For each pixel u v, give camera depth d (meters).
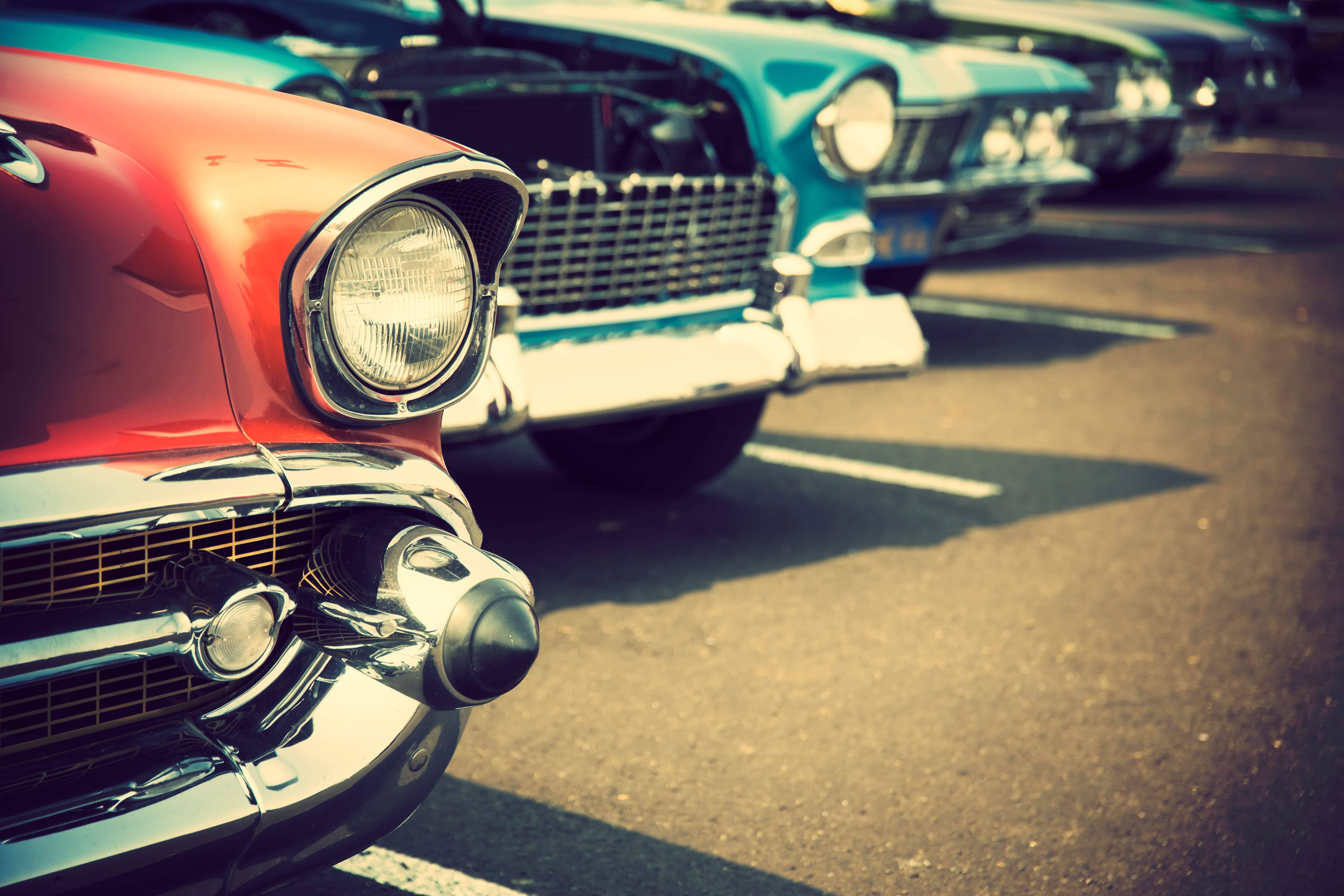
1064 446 4.51
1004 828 2.23
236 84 1.88
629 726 2.53
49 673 1.25
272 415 1.42
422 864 2.07
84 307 1.31
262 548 1.47
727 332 3.04
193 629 1.32
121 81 1.58
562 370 2.74
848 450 4.41
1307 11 18.09
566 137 3.22
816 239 3.18
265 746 1.39
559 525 3.57
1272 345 6.05
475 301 1.55
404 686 1.44
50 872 1.20
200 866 1.31
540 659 2.78
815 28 4.24
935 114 5.17
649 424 3.69
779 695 2.67
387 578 1.45
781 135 3.13
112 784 1.28
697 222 3.06
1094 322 6.46
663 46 3.38
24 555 1.28
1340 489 4.13
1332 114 16.27
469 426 2.43
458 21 3.70
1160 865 2.14
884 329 3.24
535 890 2.01
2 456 1.24
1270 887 2.10
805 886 2.05
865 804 2.29
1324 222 9.45
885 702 2.66
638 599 3.10
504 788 2.30
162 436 1.34
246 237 1.40
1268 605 3.22
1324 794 2.38
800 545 3.50
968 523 3.73
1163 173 10.25
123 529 1.27
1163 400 5.11
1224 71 9.32
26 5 3.01
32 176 1.33
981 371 5.50
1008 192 6.11
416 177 1.44
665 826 2.20
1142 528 3.73
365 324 1.45
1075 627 3.05
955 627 3.03
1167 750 2.51
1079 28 8.16
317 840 1.42
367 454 1.49
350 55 3.12
